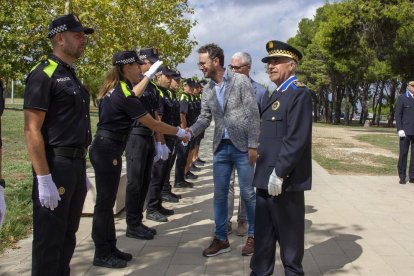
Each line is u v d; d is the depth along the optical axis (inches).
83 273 164.1
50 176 119.6
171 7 653.9
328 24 1083.9
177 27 674.2
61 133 123.4
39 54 663.8
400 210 269.6
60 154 123.7
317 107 2481.5
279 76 143.2
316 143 772.6
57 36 125.0
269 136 141.4
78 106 126.4
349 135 1021.8
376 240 208.5
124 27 547.8
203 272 166.9
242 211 211.5
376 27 1050.1
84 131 129.5
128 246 195.0
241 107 179.2
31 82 119.3
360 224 236.4
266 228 144.8
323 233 219.0
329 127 1488.7
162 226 227.5
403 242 206.1
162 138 214.7
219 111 182.1
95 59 486.6
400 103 362.6
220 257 183.0
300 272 140.6
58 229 125.3
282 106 138.1
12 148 489.4
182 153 326.6
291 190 136.6
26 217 227.8
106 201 169.0
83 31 127.9
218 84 183.3
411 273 168.6
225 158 183.3
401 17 988.6
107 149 167.6
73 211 134.5
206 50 180.7
